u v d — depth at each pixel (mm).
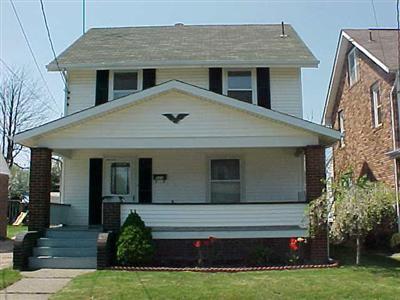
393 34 19812
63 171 15695
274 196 15375
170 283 9375
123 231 11945
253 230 12703
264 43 17500
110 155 15672
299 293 8461
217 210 12781
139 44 17812
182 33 19125
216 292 8531
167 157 15617
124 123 13156
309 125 12742
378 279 9727
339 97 22719
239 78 16172
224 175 15547
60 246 12453
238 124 13094
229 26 20062
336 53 21625
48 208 13109
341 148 22453
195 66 15828
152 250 11914
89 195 15555
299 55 16062
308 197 12727
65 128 13070
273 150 15531
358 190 11797
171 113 13172
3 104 40188
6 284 9555
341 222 11641
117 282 9500
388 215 14828
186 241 12828
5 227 21406
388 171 16562
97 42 18172
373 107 18219
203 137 13047
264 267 11508
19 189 42875
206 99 13148
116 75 16266
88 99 16109
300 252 12602
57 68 15773
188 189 15453
